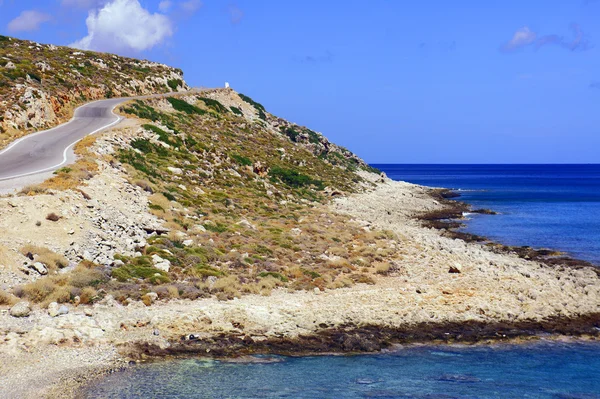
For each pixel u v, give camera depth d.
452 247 39.78
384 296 25.23
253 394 15.75
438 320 22.91
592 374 18.42
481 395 16.58
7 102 47.84
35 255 22.73
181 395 15.35
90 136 44.78
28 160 36.88
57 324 18.45
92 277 22.45
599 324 23.39
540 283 29.25
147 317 20.20
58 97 56.62
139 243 27.91
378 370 18.17
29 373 15.60
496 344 20.98
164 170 45.59
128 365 17.02
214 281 25.28
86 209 28.59
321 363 18.47
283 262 30.42
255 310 21.95
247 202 46.75
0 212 24.66
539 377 18.11
